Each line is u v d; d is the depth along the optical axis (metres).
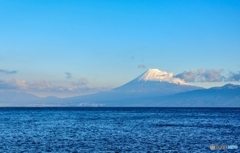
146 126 102.75
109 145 65.38
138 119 139.62
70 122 119.69
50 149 61.41
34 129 92.88
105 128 96.06
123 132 85.88
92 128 96.06
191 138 74.81
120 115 181.38
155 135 79.81
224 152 58.97
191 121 127.38
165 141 70.25
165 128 96.25
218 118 149.50
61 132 85.81
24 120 131.12
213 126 104.19
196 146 64.38
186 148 62.34
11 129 92.62
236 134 82.62
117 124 110.31
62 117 156.00
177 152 58.81
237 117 159.62
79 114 194.25
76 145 65.38
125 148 62.28
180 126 103.25
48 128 95.94
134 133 83.81
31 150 60.56
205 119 141.38
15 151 59.72
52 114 192.75
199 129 94.06
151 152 58.78
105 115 180.50
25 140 71.31
